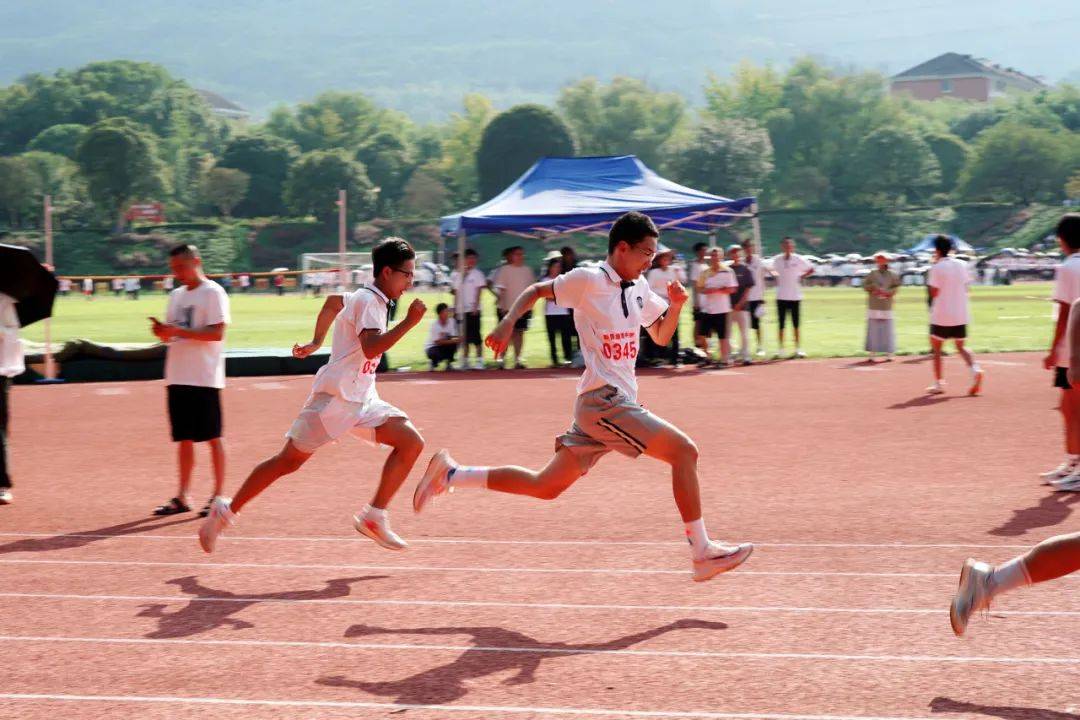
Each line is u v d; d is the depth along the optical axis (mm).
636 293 6238
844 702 4746
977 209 137000
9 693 5012
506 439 12766
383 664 5332
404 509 8945
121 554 7637
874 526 8047
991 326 30562
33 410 16438
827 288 72125
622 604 6242
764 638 5605
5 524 8664
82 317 45375
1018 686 4898
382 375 21203
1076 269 9414
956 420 13508
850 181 157000
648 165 170125
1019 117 177750
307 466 11125
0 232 144250
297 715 4715
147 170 149125
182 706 4836
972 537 7648
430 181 165375
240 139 159500
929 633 5633
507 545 7680
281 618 6094
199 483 10430
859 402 15438
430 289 79625
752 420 13898
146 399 17812
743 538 7754
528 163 141500
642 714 4656
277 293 76250
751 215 22312
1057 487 9289
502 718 4645
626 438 6188
